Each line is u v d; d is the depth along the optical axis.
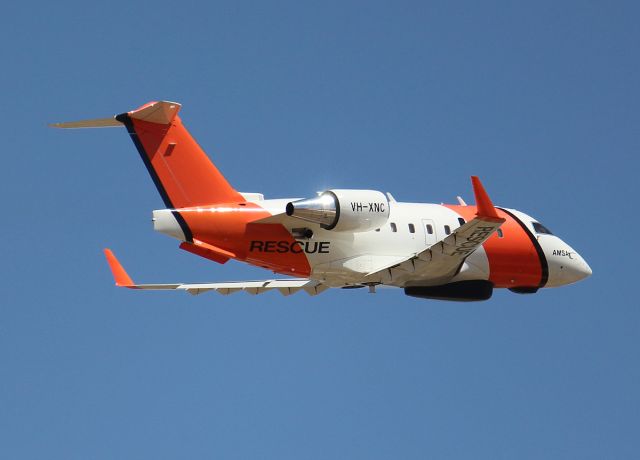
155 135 88.25
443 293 99.50
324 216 88.12
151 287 100.44
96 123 86.56
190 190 89.12
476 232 86.69
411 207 98.69
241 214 89.50
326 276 93.94
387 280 93.94
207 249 89.19
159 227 88.19
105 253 98.81
